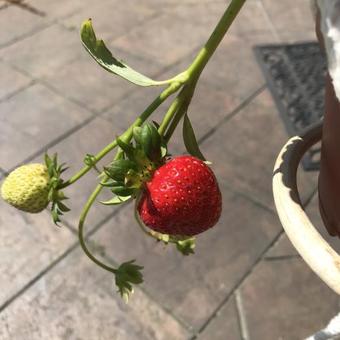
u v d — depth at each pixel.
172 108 0.11
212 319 0.38
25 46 0.67
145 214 0.11
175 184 0.11
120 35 0.69
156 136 0.11
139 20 0.73
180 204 0.11
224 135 0.53
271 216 0.45
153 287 0.40
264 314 0.38
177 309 0.38
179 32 0.70
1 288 0.39
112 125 0.55
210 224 0.12
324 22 0.09
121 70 0.11
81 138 0.53
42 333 0.37
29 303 0.39
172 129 0.11
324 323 0.37
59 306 0.39
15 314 0.38
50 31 0.69
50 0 0.76
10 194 0.11
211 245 0.43
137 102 0.58
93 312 0.38
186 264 0.41
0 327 0.37
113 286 0.40
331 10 0.09
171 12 0.74
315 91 0.58
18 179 0.11
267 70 0.62
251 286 0.40
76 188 0.47
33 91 0.59
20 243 0.43
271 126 0.54
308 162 0.49
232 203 0.46
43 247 0.42
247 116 0.56
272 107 0.57
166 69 0.63
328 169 0.13
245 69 0.63
